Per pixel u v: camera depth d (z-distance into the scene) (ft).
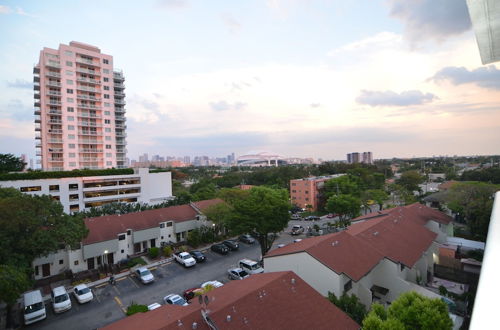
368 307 72.13
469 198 144.66
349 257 76.07
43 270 104.58
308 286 63.57
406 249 86.84
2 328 74.64
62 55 235.20
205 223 148.56
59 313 81.20
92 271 109.40
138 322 54.44
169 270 110.52
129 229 125.39
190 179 440.04
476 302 5.48
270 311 53.42
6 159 193.67
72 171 188.85
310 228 161.27
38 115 240.32
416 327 47.37
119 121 274.16
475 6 13.69
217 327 47.65
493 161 425.69
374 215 124.47
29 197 90.89
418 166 458.50
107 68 260.42
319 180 242.78
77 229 93.97
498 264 6.97
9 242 77.61
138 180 217.56
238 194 179.73
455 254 102.47
